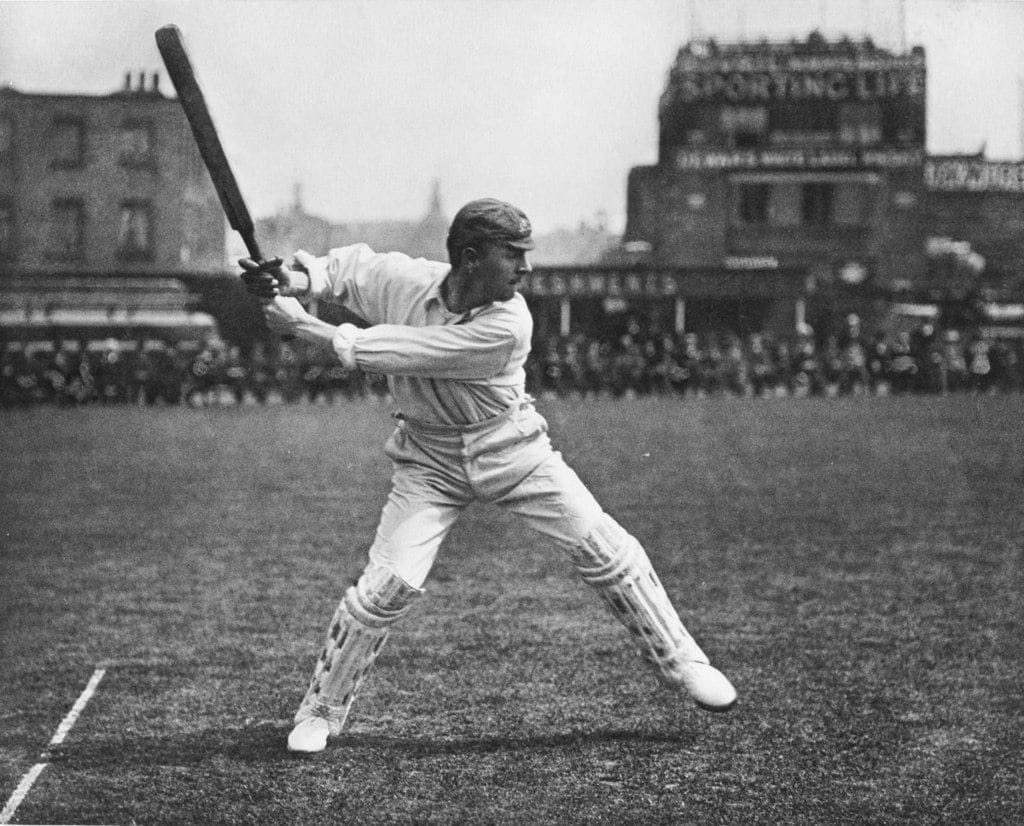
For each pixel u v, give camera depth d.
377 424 22.02
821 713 5.23
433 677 5.75
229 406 28.20
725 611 7.11
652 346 31.55
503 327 4.45
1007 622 6.82
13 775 4.59
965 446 17.02
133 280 35.41
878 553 8.95
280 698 5.50
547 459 4.66
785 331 37.38
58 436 19.73
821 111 40.69
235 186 4.31
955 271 40.34
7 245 36.28
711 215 40.50
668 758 4.71
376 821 4.14
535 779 4.51
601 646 6.27
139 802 4.32
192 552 9.23
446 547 9.10
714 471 14.11
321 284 4.68
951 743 4.88
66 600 7.55
